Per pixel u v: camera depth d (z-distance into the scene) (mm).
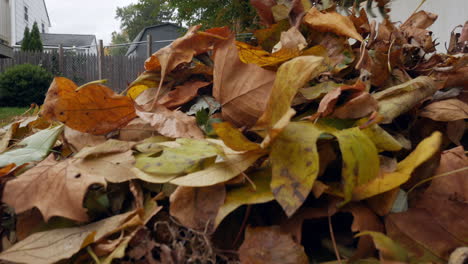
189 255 384
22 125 717
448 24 2295
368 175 376
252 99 467
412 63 654
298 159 371
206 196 400
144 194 459
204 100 588
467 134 573
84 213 406
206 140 468
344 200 395
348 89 463
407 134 532
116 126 544
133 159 460
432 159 441
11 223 477
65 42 17375
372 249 374
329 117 467
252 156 408
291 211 345
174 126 507
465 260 348
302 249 362
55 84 500
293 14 641
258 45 699
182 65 625
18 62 7801
